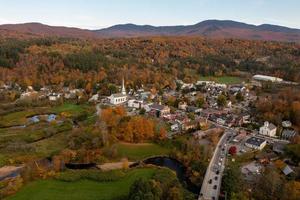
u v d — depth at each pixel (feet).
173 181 371.35
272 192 339.77
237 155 463.42
